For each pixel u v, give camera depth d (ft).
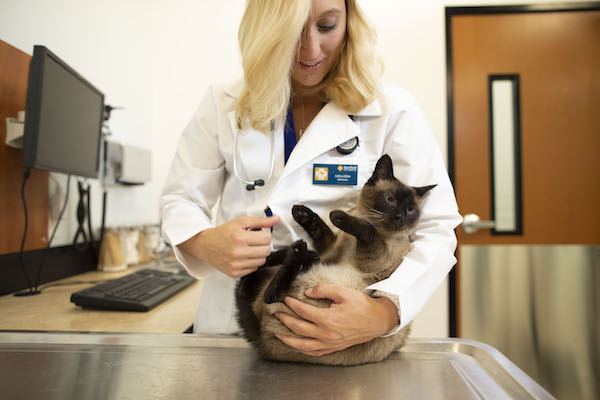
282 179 2.94
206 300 3.45
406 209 3.00
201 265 3.05
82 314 3.85
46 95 4.21
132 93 7.80
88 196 5.80
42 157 4.16
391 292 2.34
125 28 7.56
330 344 2.30
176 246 2.81
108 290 4.23
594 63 7.84
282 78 2.77
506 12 7.93
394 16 8.10
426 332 8.02
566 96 7.89
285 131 3.27
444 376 2.30
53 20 5.57
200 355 2.60
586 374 7.80
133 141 7.85
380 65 3.15
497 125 8.04
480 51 8.03
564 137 7.91
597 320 7.81
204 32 8.59
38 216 4.98
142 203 8.21
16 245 4.60
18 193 4.62
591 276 7.85
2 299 4.33
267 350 2.55
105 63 6.89
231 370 2.36
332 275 2.75
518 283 7.97
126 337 2.85
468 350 2.74
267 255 2.55
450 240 2.79
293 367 2.43
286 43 2.65
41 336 2.84
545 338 7.91
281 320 2.44
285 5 2.63
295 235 3.06
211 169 3.35
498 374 2.30
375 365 2.48
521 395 2.06
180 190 3.28
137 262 6.70
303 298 2.60
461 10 8.01
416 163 3.10
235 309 3.11
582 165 7.88
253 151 3.11
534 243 7.96
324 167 3.05
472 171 8.08
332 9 2.71
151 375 2.27
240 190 3.28
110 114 6.84
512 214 8.03
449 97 8.05
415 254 2.66
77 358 2.51
